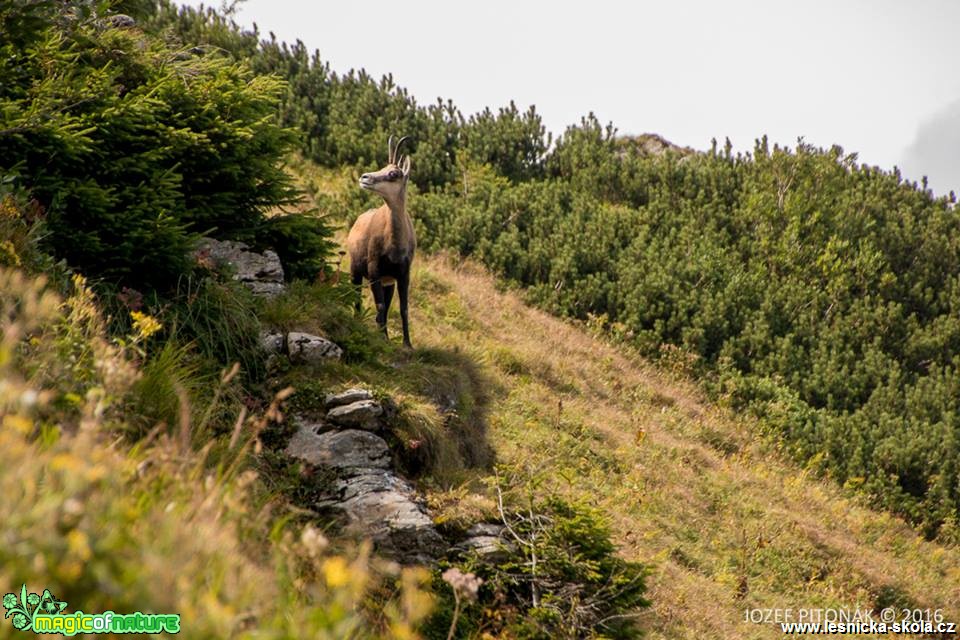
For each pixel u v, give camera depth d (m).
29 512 2.54
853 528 13.27
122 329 6.24
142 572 2.49
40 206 6.22
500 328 14.85
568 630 5.63
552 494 6.71
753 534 11.68
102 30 7.62
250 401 6.68
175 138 7.34
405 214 8.90
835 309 18.62
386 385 7.39
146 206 6.66
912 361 18.08
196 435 5.34
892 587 11.66
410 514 6.09
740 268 18.59
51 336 4.81
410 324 12.88
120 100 7.12
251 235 8.20
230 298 7.11
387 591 5.33
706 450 13.88
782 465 14.63
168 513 3.06
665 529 10.90
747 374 16.97
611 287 17.44
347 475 6.32
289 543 4.07
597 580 6.00
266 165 8.20
